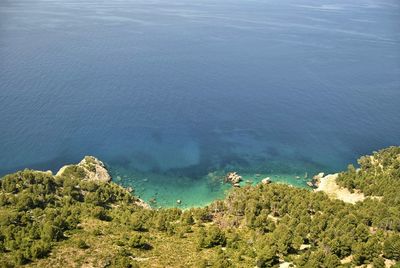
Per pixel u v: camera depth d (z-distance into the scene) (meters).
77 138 189.00
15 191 125.00
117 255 91.50
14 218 103.94
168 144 190.12
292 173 173.00
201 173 170.38
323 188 153.88
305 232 104.00
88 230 105.44
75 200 128.25
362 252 91.31
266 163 179.38
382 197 133.00
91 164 159.88
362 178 148.38
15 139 183.62
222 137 199.12
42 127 194.50
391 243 91.56
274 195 129.25
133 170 170.12
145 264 90.19
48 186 129.12
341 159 185.88
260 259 90.56
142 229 111.50
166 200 152.25
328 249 94.69
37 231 98.12
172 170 171.38
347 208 117.50
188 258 95.06
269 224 110.44
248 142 195.88
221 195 156.12
